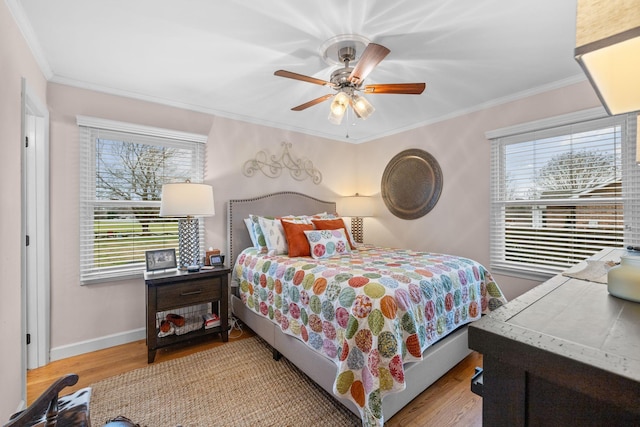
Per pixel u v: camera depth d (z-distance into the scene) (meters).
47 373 2.14
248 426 1.60
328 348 1.70
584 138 2.51
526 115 2.79
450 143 3.41
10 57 1.57
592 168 2.46
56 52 2.07
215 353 2.45
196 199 2.50
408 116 3.50
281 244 2.89
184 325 2.58
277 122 3.71
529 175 2.83
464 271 2.20
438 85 2.66
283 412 1.71
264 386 1.96
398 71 2.38
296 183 3.94
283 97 2.91
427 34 1.88
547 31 1.86
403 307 1.57
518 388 0.55
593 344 0.50
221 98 2.93
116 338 2.63
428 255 2.69
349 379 1.49
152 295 2.31
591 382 0.44
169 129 2.92
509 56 2.16
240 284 2.94
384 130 4.09
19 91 1.71
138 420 1.64
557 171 2.66
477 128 3.17
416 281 1.79
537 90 2.70
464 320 2.09
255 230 3.07
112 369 2.20
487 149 3.09
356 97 2.13
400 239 3.96
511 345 0.54
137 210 2.80
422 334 1.68
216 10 1.65
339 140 4.44
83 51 2.07
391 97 2.93
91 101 2.57
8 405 1.52
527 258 2.85
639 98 0.63
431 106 3.18
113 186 2.68
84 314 2.50
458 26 1.80
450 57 2.17
